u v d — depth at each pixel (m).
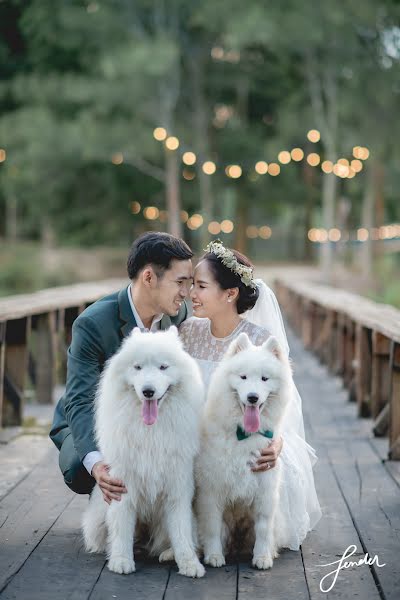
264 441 3.24
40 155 25.58
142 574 3.23
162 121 26.31
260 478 3.28
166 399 3.13
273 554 3.44
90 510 3.50
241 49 27.28
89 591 3.05
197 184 31.59
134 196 31.89
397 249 33.56
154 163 30.28
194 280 3.82
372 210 29.94
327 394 8.04
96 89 24.92
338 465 5.10
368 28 24.52
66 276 26.47
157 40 24.23
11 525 3.84
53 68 29.69
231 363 3.23
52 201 30.36
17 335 6.12
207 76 29.27
